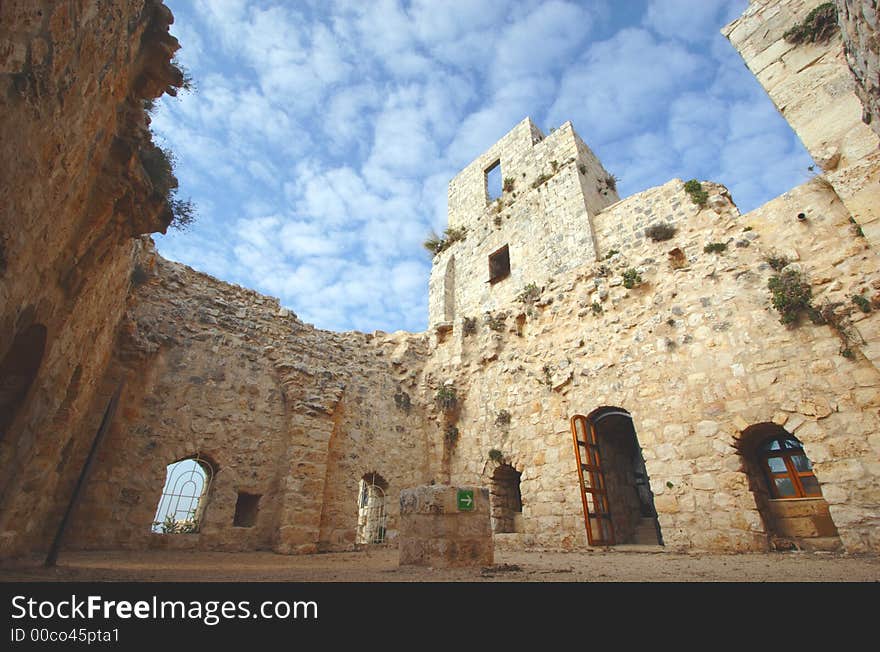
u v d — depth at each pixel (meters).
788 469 9.39
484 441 15.25
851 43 5.40
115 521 10.15
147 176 6.18
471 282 20.38
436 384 17.66
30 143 3.40
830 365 8.57
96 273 6.33
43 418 6.16
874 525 7.40
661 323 11.49
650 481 10.50
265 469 13.03
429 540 6.46
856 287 8.58
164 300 12.91
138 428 11.15
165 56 5.89
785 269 9.60
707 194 12.07
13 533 6.49
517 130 21.78
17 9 2.82
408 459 16.25
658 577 4.86
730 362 9.96
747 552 8.62
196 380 12.68
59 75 3.54
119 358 11.02
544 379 13.90
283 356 14.80
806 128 9.19
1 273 3.53
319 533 12.77
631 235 13.84
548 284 15.13
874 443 7.74
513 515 14.33
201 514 11.77
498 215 20.27
